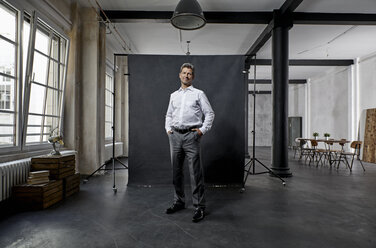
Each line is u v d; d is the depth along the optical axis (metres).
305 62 9.13
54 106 4.45
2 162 3.03
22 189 2.83
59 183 3.21
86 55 5.12
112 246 1.97
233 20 5.52
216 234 2.22
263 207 3.01
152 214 2.72
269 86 14.59
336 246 2.02
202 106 2.69
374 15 5.45
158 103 3.97
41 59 4.06
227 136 3.96
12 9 3.19
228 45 7.63
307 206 3.07
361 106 8.59
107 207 2.96
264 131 16.56
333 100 10.31
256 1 5.07
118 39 7.09
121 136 8.79
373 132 7.71
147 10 5.46
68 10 4.69
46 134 4.20
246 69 9.14
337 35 6.74
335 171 5.89
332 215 2.75
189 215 2.71
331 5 5.11
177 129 2.70
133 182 4.00
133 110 3.97
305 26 6.16
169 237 2.15
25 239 2.08
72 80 4.75
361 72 8.62
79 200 3.25
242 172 3.96
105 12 5.43
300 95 13.65
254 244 2.04
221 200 3.31
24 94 3.42
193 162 2.64
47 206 2.93
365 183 4.50
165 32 6.59
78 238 2.11
